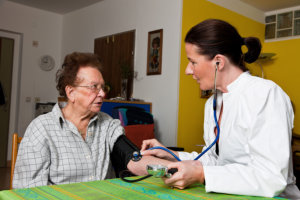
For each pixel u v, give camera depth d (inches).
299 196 38.8
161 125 136.6
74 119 45.8
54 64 200.5
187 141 136.2
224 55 39.5
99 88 45.1
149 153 46.3
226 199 28.8
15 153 47.8
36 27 191.3
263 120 34.2
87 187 31.9
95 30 177.6
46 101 196.4
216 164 45.0
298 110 171.5
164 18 138.2
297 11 174.4
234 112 39.0
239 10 166.9
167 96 135.0
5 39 181.3
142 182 35.1
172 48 133.8
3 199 28.1
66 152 43.6
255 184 30.7
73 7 188.2
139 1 150.7
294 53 174.4
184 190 31.9
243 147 37.9
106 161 47.6
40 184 40.3
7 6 177.6
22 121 184.4
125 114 115.8
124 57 156.1
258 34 182.9
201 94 142.7
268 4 173.9
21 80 184.4
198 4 140.0
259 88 37.0
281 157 31.4
